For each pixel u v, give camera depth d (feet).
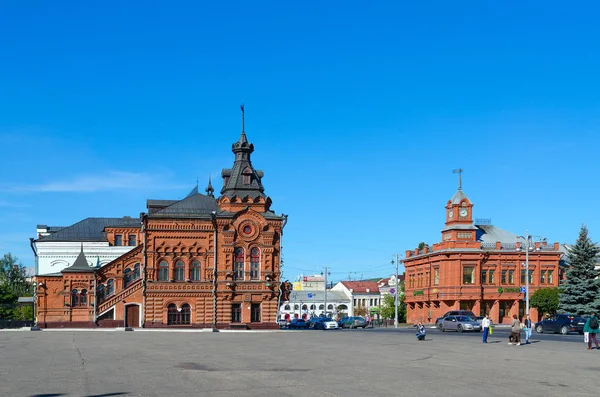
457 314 281.74
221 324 265.95
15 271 444.55
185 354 125.39
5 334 214.90
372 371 94.27
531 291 360.69
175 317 266.77
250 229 272.31
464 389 75.97
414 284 404.36
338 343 165.68
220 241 270.46
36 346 150.20
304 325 336.08
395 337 201.16
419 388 76.28
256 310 270.46
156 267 266.98
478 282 356.38
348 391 73.26
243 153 284.00
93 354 124.98
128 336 201.16
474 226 367.04
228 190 277.03
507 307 362.53
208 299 267.80
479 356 124.88
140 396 68.85
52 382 80.38
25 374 89.25
